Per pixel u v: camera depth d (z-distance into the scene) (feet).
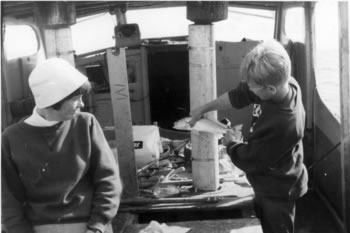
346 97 10.99
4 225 6.50
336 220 13.05
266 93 7.47
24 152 6.26
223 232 10.32
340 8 10.66
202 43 10.78
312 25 15.88
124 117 11.30
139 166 13.69
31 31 18.19
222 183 12.37
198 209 11.16
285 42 19.11
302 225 13.48
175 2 19.15
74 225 6.59
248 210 11.13
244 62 7.59
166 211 11.29
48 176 6.32
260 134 7.77
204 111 9.43
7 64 16.46
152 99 21.58
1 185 6.33
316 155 15.93
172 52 21.08
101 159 6.61
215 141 11.60
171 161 14.24
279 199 8.41
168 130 17.92
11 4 13.21
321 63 16.26
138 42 19.45
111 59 10.98
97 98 18.65
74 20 11.54
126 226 10.74
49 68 6.05
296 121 7.63
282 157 8.09
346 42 10.77
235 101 8.86
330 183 14.10
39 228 6.67
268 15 19.61
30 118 6.37
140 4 18.95
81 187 6.61
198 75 10.96
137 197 11.71
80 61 18.80
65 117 6.21
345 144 11.22
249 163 8.18
